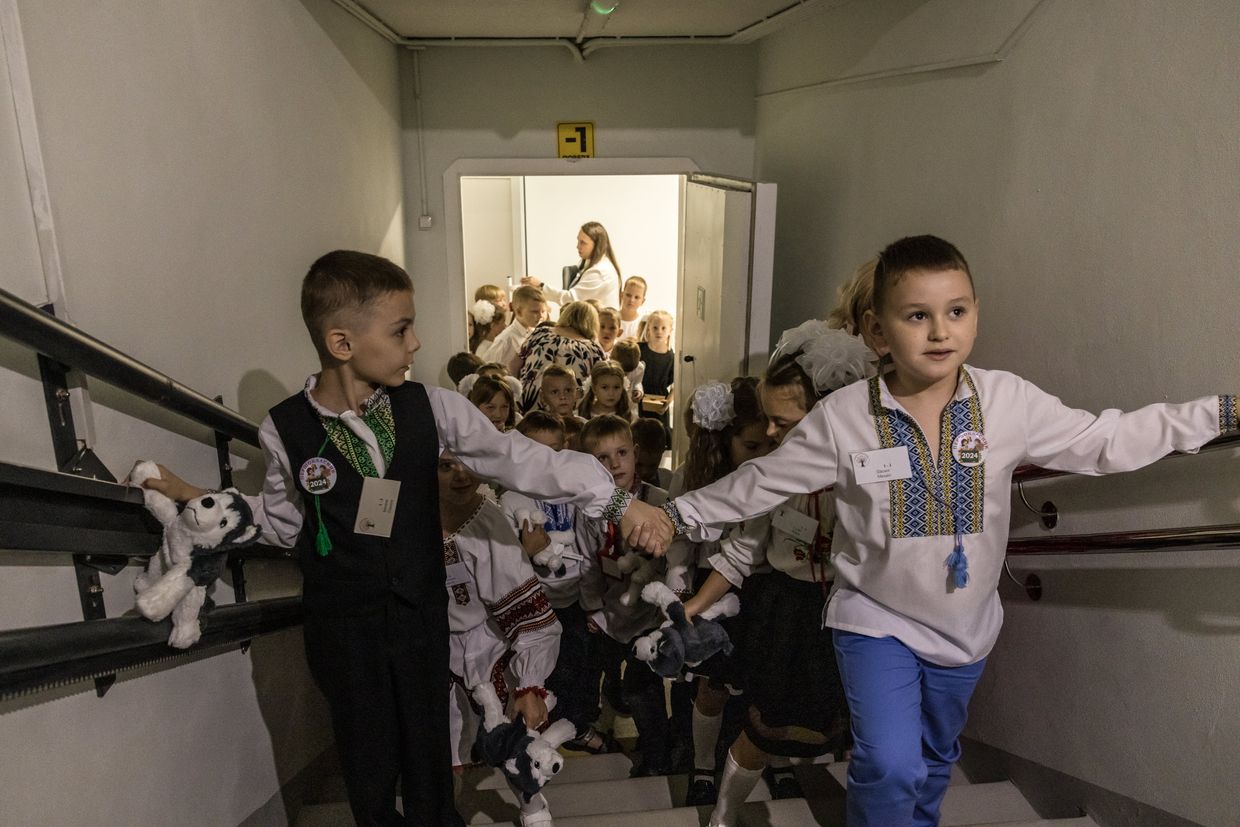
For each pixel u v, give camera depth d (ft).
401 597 5.85
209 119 7.09
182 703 5.99
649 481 10.04
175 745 5.89
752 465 5.92
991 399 5.41
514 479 6.12
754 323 11.73
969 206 8.50
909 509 5.44
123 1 5.64
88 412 4.88
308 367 9.95
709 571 8.44
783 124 15.35
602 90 17.02
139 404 5.67
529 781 6.22
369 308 5.40
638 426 9.95
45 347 4.22
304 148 9.99
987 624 5.80
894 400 5.47
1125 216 6.10
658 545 6.13
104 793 5.03
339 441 5.70
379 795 6.24
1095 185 6.43
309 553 5.91
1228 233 5.15
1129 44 6.00
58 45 4.87
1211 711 5.51
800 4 12.36
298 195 9.70
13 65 4.46
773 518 6.89
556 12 13.14
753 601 7.28
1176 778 5.83
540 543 7.38
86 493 4.53
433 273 17.71
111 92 5.46
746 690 7.04
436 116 16.96
